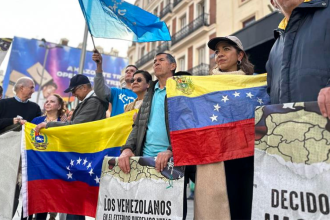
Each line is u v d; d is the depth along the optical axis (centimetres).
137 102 366
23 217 317
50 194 321
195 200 206
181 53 2095
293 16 188
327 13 176
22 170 328
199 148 209
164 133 251
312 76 170
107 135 326
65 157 329
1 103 395
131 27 333
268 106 172
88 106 353
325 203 144
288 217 152
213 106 218
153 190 223
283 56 188
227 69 262
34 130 344
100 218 248
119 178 246
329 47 170
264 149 168
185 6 2106
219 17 1566
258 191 164
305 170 153
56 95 426
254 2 1348
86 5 320
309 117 158
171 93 228
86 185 314
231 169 248
